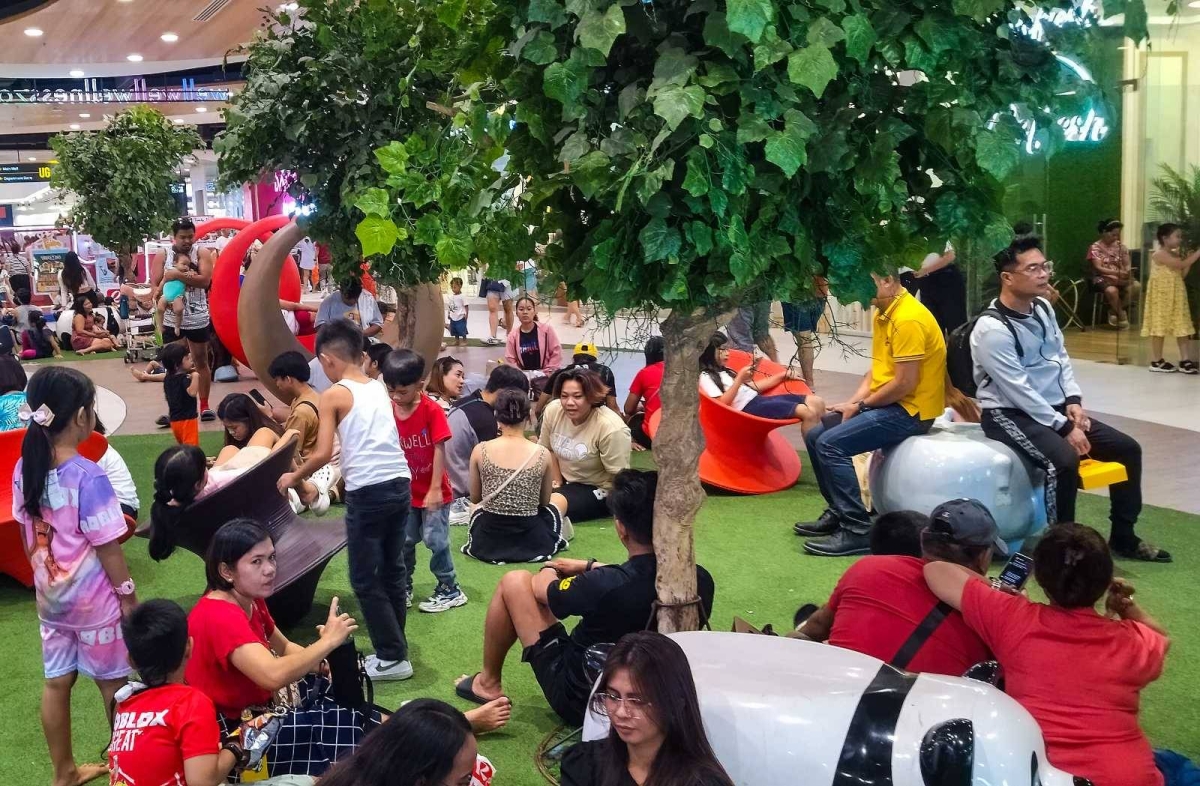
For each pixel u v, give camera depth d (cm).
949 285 713
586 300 285
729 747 243
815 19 232
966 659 304
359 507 421
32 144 3262
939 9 240
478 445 598
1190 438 847
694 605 321
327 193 611
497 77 276
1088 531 289
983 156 238
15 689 448
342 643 307
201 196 3081
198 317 1012
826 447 579
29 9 1250
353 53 563
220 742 284
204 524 450
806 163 241
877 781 231
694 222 236
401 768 198
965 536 314
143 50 1989
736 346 785
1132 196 1305
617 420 660
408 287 638
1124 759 274
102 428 556
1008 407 536
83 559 339
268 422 653
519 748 379
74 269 1662
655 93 227
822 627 340
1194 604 500
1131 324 1248
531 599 385
